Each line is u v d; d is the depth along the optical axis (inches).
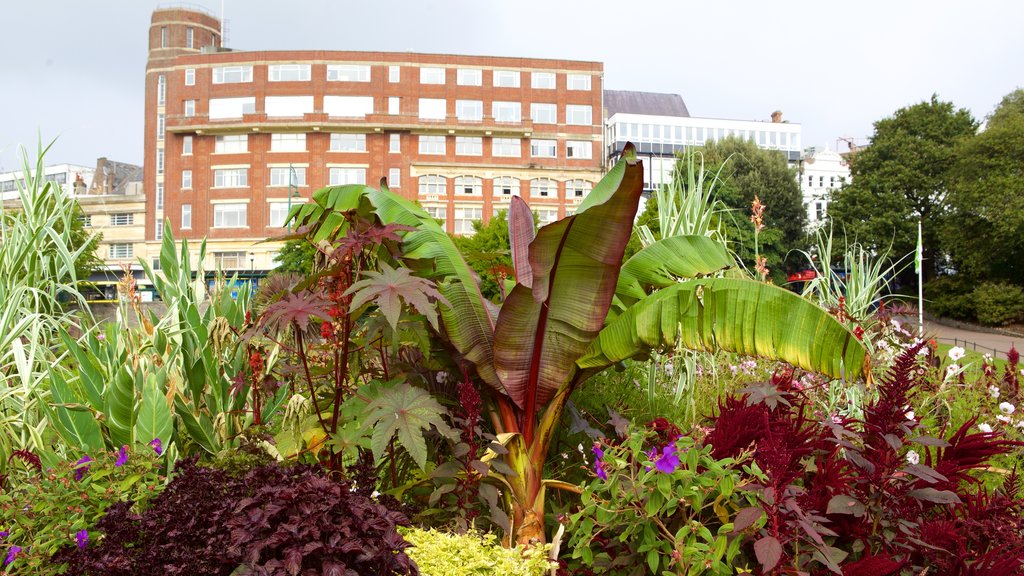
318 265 153.8
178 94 2176.4
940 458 121.3
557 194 2236.7
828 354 123.0
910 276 1651.1
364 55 2183.8
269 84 2164.1
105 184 2805.1
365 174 2171.5
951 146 1648.6
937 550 102.3
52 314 187.9
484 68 2234.3
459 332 135.5
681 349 191.6
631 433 118.0
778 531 96.7
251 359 148.5
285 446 136.5
